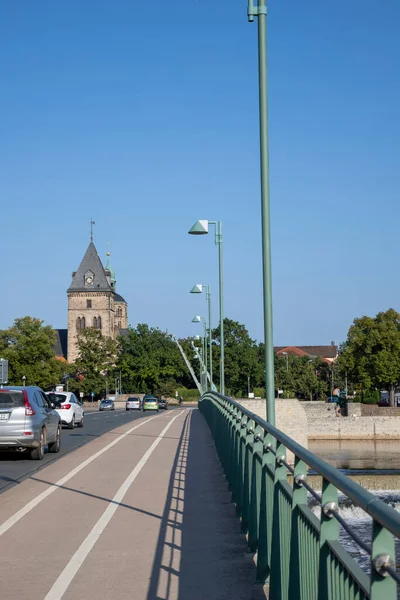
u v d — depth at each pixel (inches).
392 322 4119.1
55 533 398.3
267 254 479.5
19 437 754.8
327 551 168.7
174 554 351.9
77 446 935.7
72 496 521.0
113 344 5310.0
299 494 216.2
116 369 5920.3
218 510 465.7
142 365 5885.8
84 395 5359.3
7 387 783.1
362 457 3282.5
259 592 289.0
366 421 4025.6
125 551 358.0
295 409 2851.9
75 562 337.4
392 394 4192.9
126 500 503.2
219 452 758.5
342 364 4195.4
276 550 258.7
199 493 533.0
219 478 611.5
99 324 6855.3
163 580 307.0
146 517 442.6
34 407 778.2
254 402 2812.5
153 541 378.6
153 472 652.1
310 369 5442.9
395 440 3991.1
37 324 4133.9
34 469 693.3
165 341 6092.5
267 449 295.3
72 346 6835.6
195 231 1103.0
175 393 5826.8
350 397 5036.9
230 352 5255.9
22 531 403.9
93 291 6855.3
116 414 2290.8
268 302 476.1
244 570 321.7
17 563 336.2
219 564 332.2
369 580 133.4
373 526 127.0
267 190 484.7
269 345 473.1
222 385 1395.2
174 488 556.1
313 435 4035.4
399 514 118.6
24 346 4094.5
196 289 1830.7
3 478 627.5
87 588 296.2
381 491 1804.9
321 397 5546.3
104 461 745.6
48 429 812.6
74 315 6845.5
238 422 475.8
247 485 392.2
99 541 378.9
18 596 285.9
